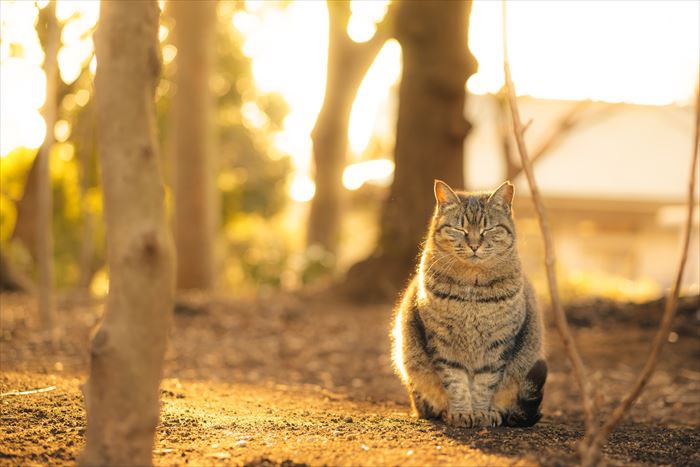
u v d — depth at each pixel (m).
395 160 13.05
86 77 15.60
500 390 5.48
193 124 16.69
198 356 9.36
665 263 24.05
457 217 5.41
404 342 5.68
